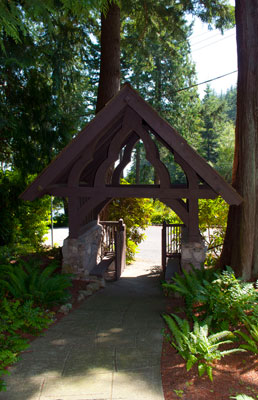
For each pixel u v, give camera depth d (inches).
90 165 392.8
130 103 281.6
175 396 149.3
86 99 1209.4
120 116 318.3
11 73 409.7
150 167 1449.3
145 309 271.3
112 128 345.4
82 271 335.6
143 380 162.7
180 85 1222.3
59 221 1119.0
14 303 226.8
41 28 452.1
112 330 225.6
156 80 1190.3
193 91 1267.2
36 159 453.4
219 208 437.1
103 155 398.3
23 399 147.7
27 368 174.6
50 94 453.1
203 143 1707.7
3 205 462.9
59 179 331.6
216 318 213.5
